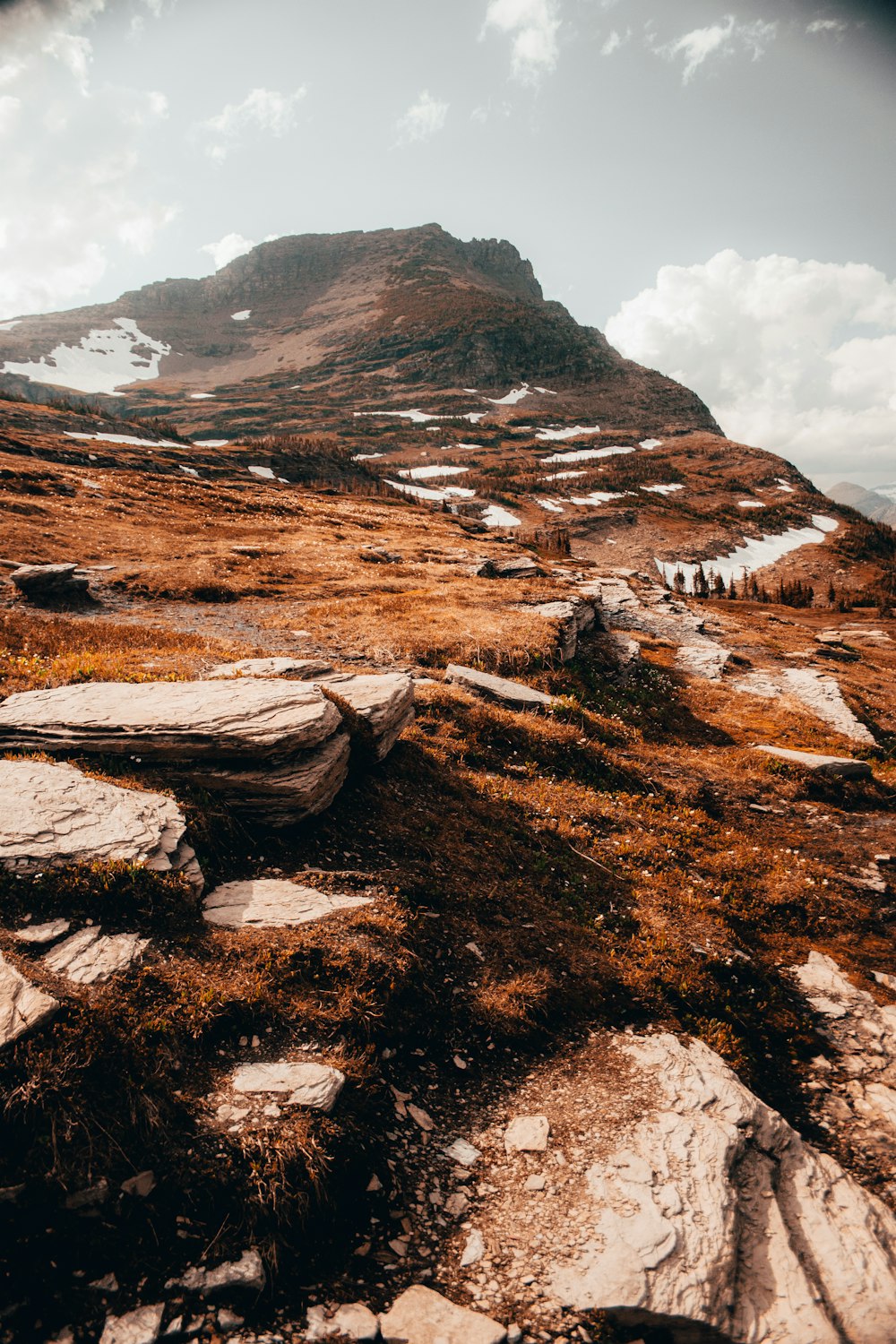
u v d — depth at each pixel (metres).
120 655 19.27
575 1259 6.43
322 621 33.56
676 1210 6.83
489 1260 6.49
